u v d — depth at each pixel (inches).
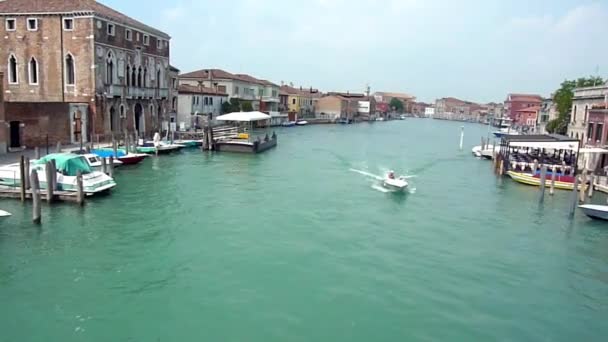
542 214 935.7
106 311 482.9
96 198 904.9
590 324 492.1
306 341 438.3
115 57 1662.2
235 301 509.7
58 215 781.9
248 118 1726.1
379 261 638.5
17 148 1304.1
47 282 542.0
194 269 591.2
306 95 4734.3
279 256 642.8
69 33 1539.1
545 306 527.8
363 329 461.1
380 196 1047.6
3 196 846.5
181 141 1777.8
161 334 443.8
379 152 2055.9
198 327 456.8
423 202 1008.2
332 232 760.3
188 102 2498.8
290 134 2962.6
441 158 1903.3
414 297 533.0
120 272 575.8
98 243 669.3
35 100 1596.9
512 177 1316.4
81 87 1556.3
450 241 741.9
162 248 659.4
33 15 1549.0
